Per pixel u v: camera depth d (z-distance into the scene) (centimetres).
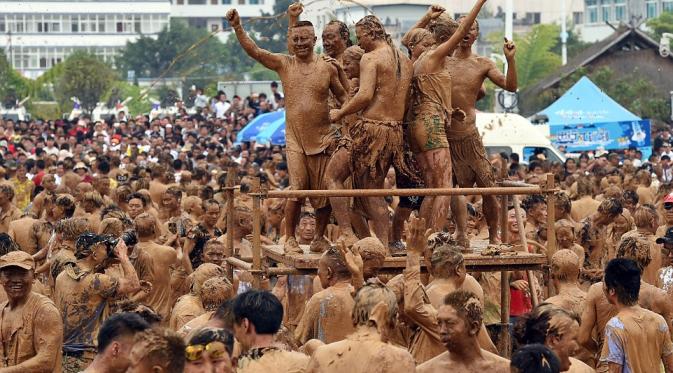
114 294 2841
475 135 2923
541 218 3797
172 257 3531
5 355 2527
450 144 2917
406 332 2459
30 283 2523
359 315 2005
